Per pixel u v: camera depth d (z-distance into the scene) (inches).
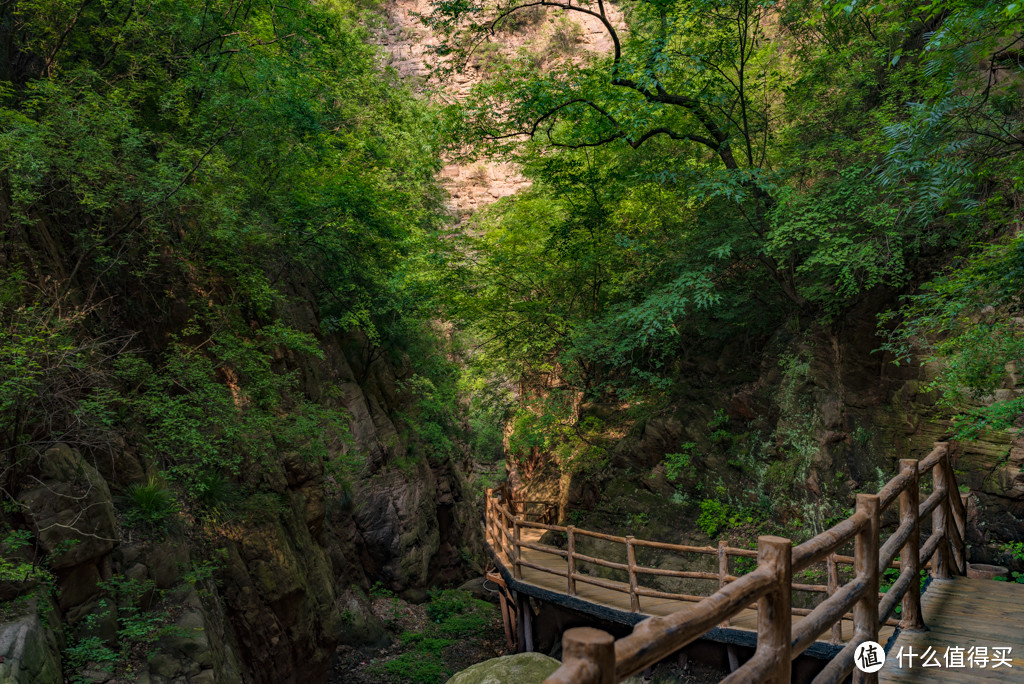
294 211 520.4
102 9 411.5
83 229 356.2
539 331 589.3
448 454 813.9
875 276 383.9
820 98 479.8
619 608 356.8
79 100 356.5
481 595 701.3
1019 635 170.7
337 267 619.2
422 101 780.0
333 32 585.0
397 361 771.4
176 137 413.4
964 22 219.5
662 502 504.4
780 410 477.1
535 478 740.7
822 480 432.5
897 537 166.4
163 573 317.4
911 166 258.2
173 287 425.7
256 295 434.9
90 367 284.0
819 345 473.7
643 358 610.9
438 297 619.2
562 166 569.3
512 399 667.4
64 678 242.8
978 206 302.8
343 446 587.8
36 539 255.1
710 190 463.2
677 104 477.7
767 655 95.5
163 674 273.1
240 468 411.5
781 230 394.9
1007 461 345.7
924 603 198.4
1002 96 268.1
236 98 420.5
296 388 530.0
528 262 610.2
